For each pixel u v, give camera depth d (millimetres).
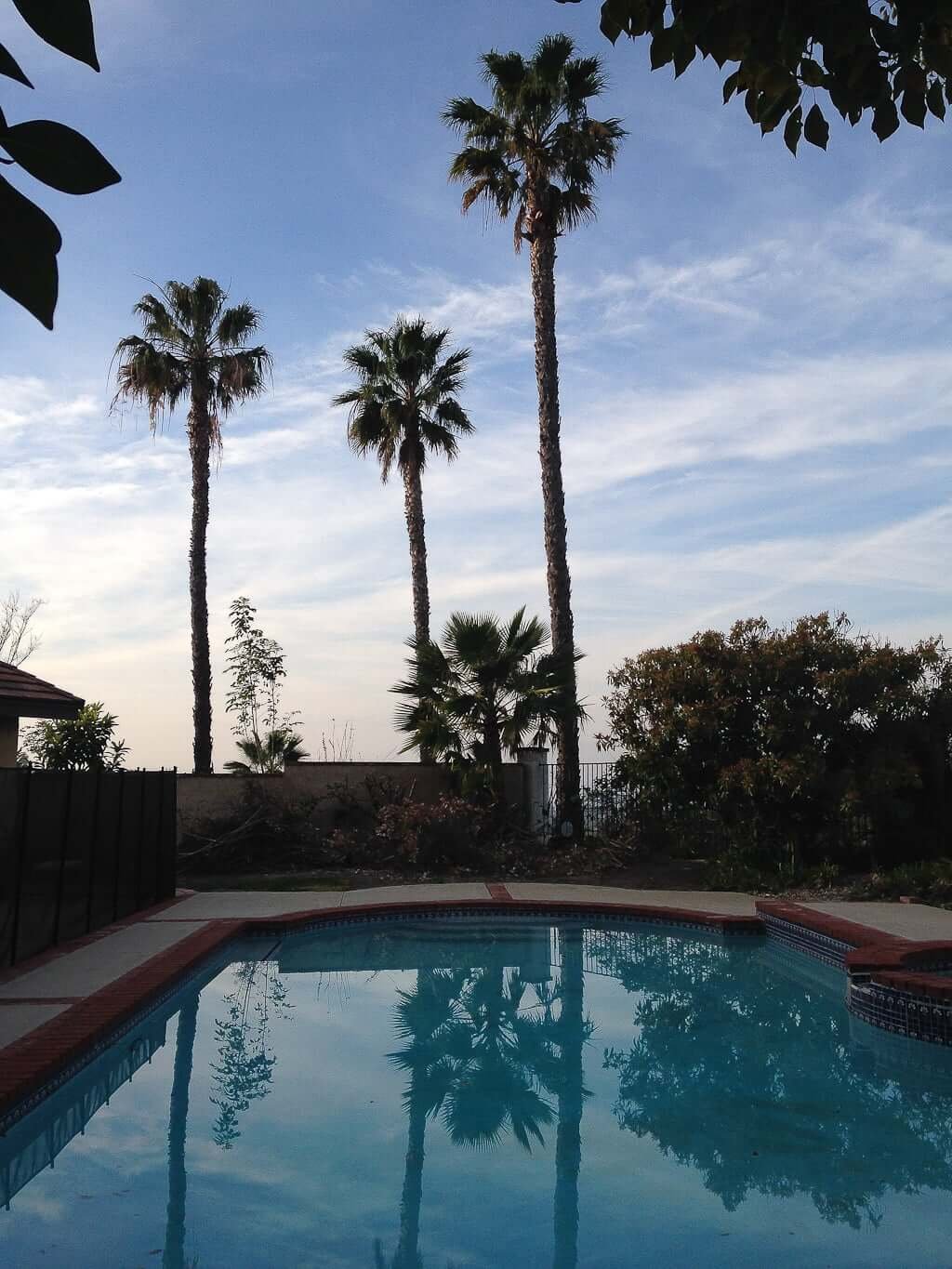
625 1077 7059
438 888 15125
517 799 19766
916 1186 5156
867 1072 7188
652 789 16547
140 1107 6293
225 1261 4227
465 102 20594
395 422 24656
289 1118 6102
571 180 20484
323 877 16281
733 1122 6121
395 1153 5547
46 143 1146
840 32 2223
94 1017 7020
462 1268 4195
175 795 14391
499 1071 7152
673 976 10406
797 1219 4734
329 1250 4355
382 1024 8414
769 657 15617
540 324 20062
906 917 11773
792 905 12648
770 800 15438
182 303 24672
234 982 9961
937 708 15258
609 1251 4387
